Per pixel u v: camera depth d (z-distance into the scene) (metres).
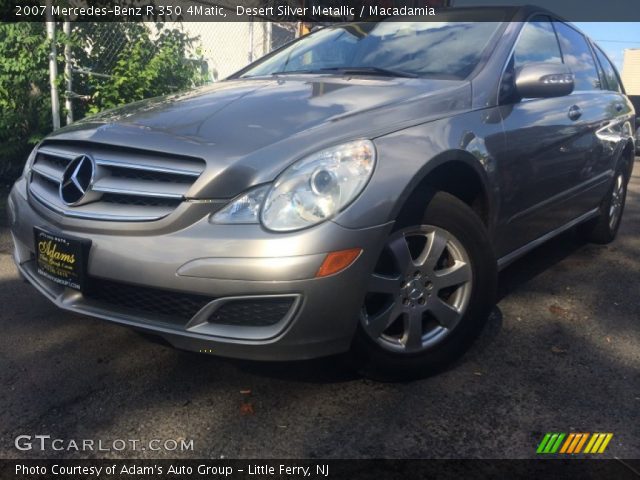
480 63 2.98
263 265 1.99
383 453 2.03
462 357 2.72
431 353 2.47
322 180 2.06
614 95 4.59
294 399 2.35
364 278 2.10
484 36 3.20
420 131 2.40
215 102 2.67
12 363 2.58
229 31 7.78
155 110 2.66
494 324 3.11
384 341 2.35
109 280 2.20
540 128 3.10
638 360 2.76
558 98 3.49
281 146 2.16
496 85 2.91
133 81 6.04
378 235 2.12
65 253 2.28
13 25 5.61
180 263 2.05
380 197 2.12
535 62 3.21
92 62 6.20
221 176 2.09
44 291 2.47
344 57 3.48
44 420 2.18
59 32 5.66
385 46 3.41
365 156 2.16
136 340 2.81
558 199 3.49
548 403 2.36
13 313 3.08
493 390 2.44
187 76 6.64
